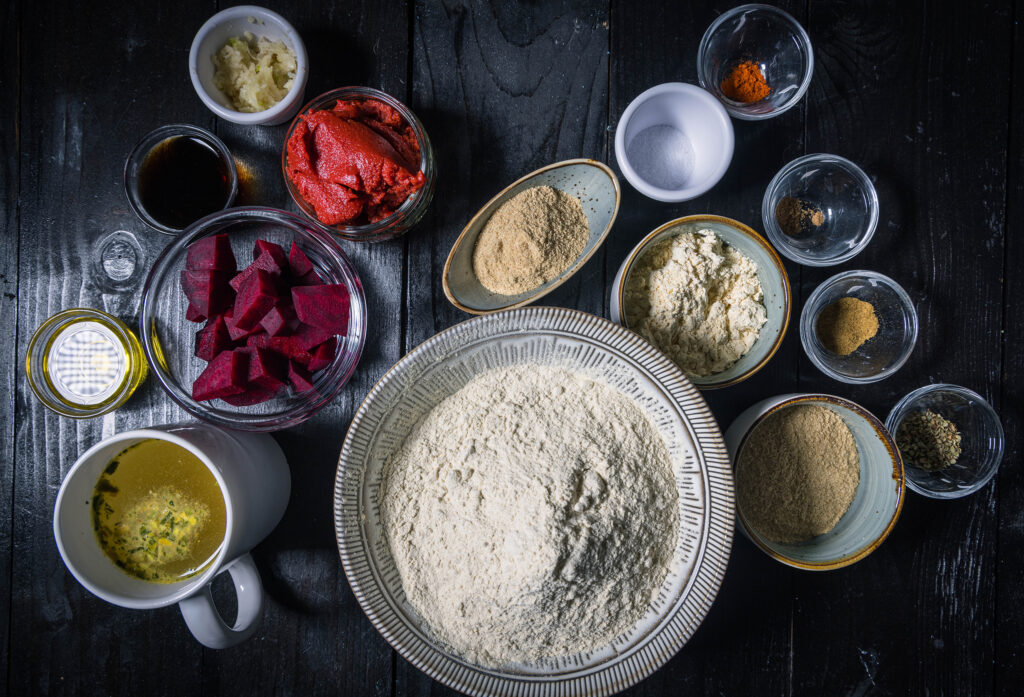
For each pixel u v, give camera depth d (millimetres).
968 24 1198
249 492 951
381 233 1081
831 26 1192
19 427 1166
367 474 966
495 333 954
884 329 1177
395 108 1069
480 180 1169
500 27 1174
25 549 1161
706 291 1087
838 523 1111
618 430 995
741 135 1183
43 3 1162
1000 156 1201
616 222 1169
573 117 1174
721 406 1171
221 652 1155
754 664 1169
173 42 1167
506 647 949
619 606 954
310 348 1064
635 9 1175
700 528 964
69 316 1116
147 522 1016
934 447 1175
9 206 1174
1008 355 1190
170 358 1131
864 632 1179
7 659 1153
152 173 1115
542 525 890
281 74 1128
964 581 1192
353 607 1154
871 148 1196
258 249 1081
